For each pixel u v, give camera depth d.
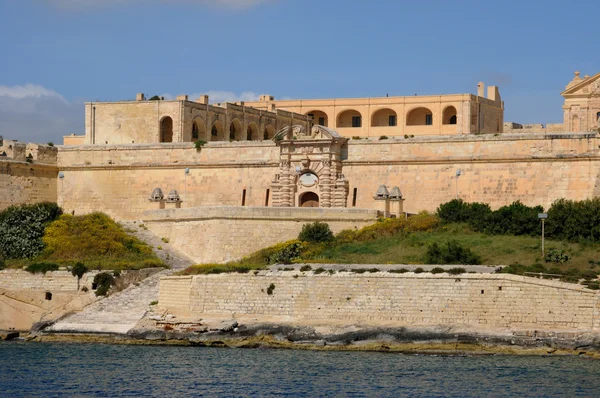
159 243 129.38
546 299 95.62
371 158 135.75
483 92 187.12
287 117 177.62
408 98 180.00
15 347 103.19
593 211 113.44
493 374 87.19
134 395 83.31
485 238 116.31
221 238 124.94
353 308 101.00
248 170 141.12
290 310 103.06
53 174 149.12
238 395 82.81
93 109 158.50
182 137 154.12
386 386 84.38
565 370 88.12
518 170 129.25
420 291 99.19
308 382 86.12
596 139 125.88
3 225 127.56
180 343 102.81
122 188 146.88
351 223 125.06
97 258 120.88
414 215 127.25
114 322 108.69
